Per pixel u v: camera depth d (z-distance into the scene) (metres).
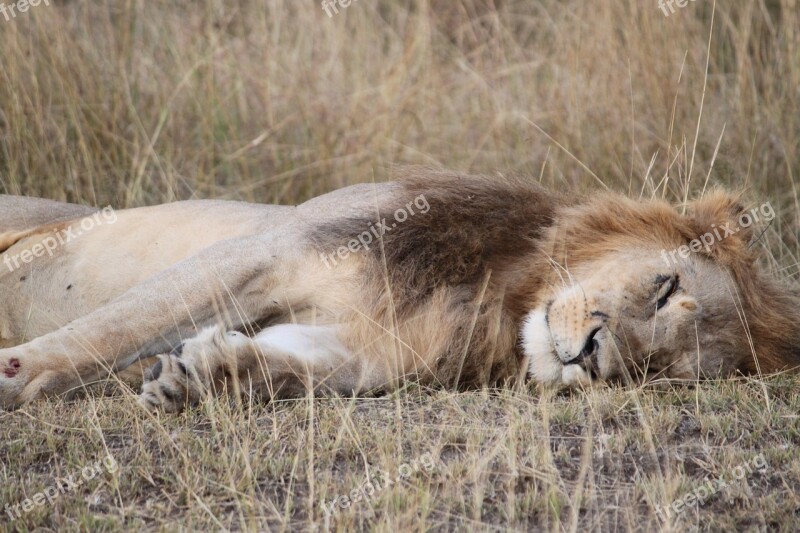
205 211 9.62
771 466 7.30
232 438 7.37
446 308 8.60
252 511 6.29
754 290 8.87
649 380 8.39
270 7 16.78
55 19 14.45
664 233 8.75
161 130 14.41
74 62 14.19
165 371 7.63
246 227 9.34
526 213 9.16
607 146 14.09
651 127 14.30
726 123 14.30
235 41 16.34
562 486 6.82
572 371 8.10
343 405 7.86
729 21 15.20
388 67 16.22
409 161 14.55
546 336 8.24
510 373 8.75
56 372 7.99
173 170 13.95
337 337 8.48
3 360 7.86
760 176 14.02
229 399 7.85
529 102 15.47
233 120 15.14
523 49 17.14
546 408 7.73
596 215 8.91
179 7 17.27
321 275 8.55
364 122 15.04
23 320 9.58
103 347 8.12
